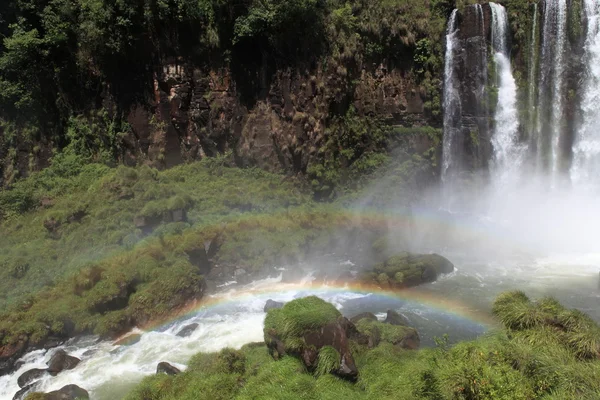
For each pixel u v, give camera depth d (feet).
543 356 36.52
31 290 68.95
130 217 83.71
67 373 54.13
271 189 101.81
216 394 44.21
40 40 101.91
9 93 103.04
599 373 34.06
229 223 87.81
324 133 105.19
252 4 101.14
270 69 106.22
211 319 65.26
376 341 51.01
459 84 104.42
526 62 100.68
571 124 96.53
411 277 72.59
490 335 44.55
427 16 107.04
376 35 106.93
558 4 95.81
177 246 77.41
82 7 100.83
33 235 85.20
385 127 108.27
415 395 37.19
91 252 75.97
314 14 102.32
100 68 105.91
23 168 104.99
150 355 57.16
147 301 64.75
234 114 107.14
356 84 107.14
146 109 106.11
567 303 64.59
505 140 101.91
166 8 99.40
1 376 56.08
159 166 105.70
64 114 107.86
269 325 48.57
